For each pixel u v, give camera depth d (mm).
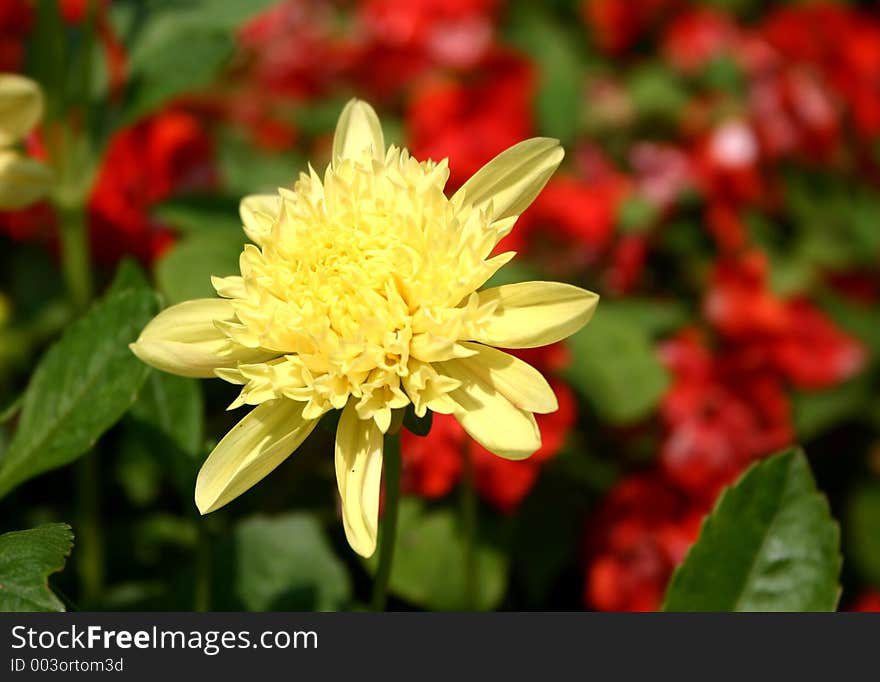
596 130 781
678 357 683
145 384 589
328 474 664
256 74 801
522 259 696
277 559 629
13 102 593
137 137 699
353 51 792
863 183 805
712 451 665
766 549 568
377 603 571
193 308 544
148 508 680
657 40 881
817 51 799
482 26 763
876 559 681
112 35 675
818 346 694
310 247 540
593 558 664
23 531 535
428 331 531
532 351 648
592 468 674
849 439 719
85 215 686
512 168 548
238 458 534
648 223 707
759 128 750
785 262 736
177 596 624
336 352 528
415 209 541
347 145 563
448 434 639
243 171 745
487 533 648
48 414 569
